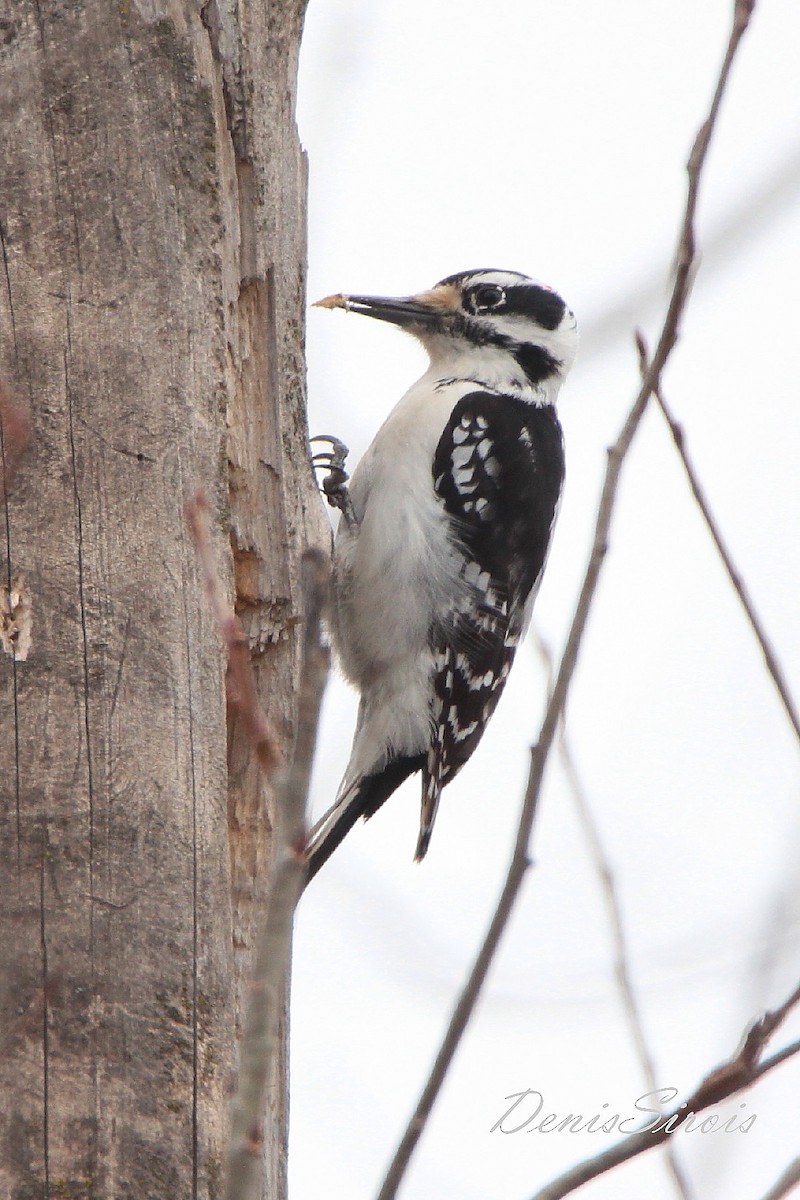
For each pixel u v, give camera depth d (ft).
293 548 27.91
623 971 21.13
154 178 25.86
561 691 17.42
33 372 24.90
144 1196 21.88
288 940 14.51
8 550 24.23
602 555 17.94
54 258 25.27
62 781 23.41
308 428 29.45
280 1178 25.75
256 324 28.25
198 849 23.85
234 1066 23.44
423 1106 16.17
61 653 23.93
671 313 18.56
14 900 22.88
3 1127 21.83
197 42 26.58
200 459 25.61
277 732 27.50
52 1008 22.38
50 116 25.48
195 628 24.73
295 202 29.27
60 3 25.62
